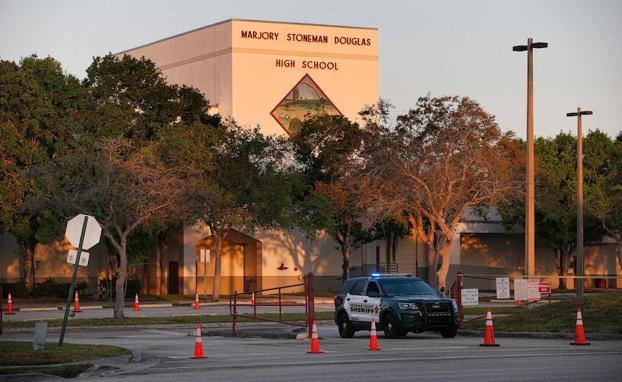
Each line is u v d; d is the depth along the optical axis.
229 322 45.09
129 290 74.31
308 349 29.59
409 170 64.00
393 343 31.34
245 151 69.69
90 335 38.78
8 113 66.12
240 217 66.94
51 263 79.56
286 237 82.00
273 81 87.56
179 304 63.84
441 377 20.44
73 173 47.41
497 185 63.44
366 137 67.06
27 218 65.19
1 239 78.50
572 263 91.00
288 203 68.69
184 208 48.12
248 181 67.94
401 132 65.12
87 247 28.75
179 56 92.50
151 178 46.84
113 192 44.91
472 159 62.94
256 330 38.56
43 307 61.53
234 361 25.66
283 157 73.88
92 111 70.75
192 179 49.03
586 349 27.72
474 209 76.56
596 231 85.31
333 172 74.38
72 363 24.48
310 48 88.94
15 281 78.94
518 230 86.38
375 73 91.25
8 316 52.41
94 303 66.75
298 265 82.44
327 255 83.56
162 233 78.50
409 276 35.16
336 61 89.88
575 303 36.12
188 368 24.00
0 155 64.12
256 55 86.94
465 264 91.31
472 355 26.00
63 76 69.19
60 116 68.75
